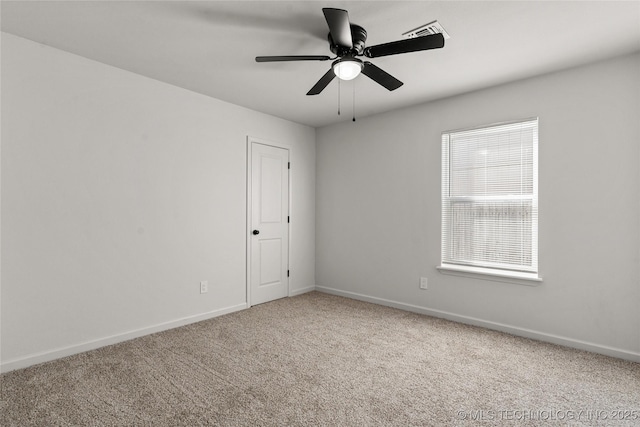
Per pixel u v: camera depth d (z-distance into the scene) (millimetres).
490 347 2734
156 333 3025
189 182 3291
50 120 2436
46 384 2113
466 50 2441
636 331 2473
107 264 2734
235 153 3711
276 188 4191
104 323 2723
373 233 4078
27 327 2344
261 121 3992
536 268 2949
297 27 2182
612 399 1979
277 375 2262
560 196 2777
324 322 3350
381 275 4000
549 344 2797
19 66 2303
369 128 4113
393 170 3893
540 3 1894
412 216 3729
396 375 2268
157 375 2248
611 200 2559
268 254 4105
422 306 3652
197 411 1851
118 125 2793
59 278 2484
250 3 1924
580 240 2691
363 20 2078
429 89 3213
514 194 3064
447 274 3461
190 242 3305
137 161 2912
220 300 3572
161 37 2311
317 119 4289
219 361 2467
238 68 2797
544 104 2855
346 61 2059
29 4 1928
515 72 2822
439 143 3514
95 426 1719
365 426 1731
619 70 2521
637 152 2455
